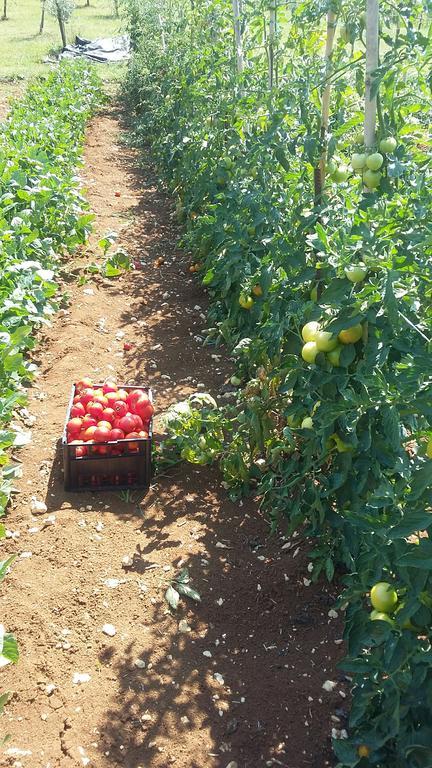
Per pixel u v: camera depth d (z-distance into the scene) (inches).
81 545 126.4
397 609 85.0
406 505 81.9
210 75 241.8
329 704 101.0
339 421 102.6
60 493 139.0
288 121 143.0
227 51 232.4
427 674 79.8
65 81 513.0
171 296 229.0
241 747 96.0
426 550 73.6
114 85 721.0
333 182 127.2
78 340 193.3
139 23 628.1
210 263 202.7
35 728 97.1
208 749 95.7
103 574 121.1
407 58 104.3
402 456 99.3
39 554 124.0
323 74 124.1
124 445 136.7
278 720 99.2
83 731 97.0
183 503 138.0
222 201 196.1
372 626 83.0
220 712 100.3
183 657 108.1
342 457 105.3
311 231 124.9
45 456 149.0
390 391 84.9
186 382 180.7
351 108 139.4
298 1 142.5
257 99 178.4
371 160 103.4
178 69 331.3
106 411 140.0
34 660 105.7
